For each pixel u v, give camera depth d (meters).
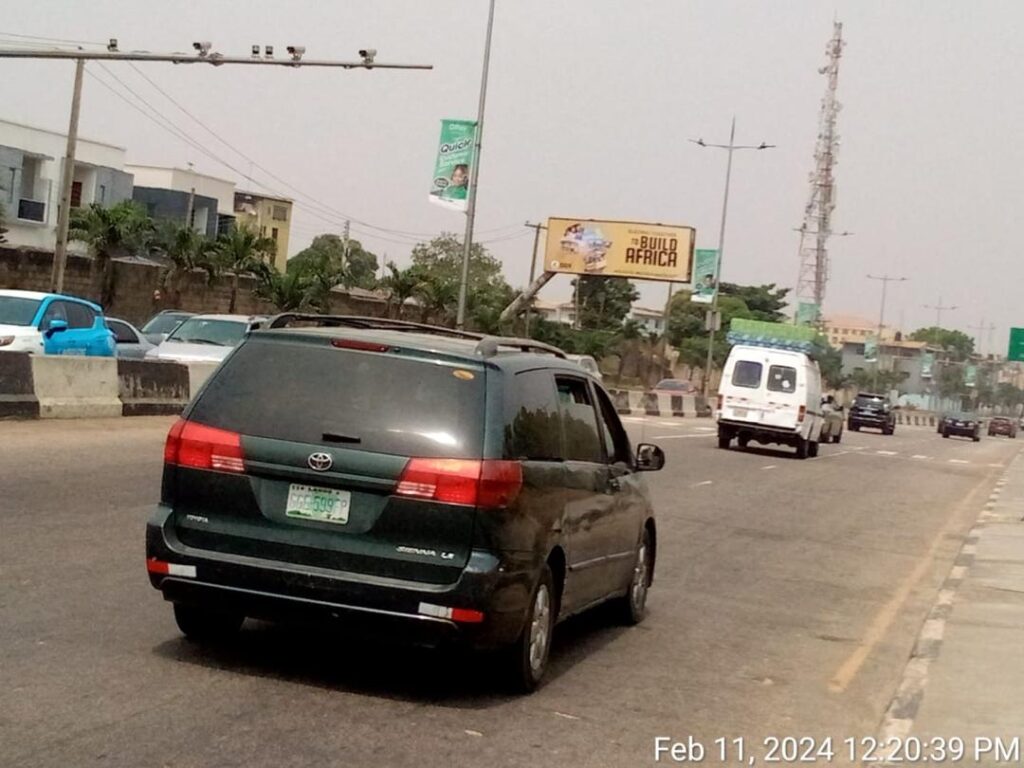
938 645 9.26
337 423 6.60
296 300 49.16
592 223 59.25
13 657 6.80
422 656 7.65
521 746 6.09
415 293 54.28
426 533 6.42
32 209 57.84
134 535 10.74
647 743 6.39
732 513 18.00
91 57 27.09
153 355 24.80
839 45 85.88
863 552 15.21
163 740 5.67
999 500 23.52
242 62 27.75
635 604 9.60
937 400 155.12
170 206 74.12
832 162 86.38
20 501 11.91
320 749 5.74
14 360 18.53
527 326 60.00
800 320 85.12
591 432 8.20
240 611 6.72
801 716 7.29
